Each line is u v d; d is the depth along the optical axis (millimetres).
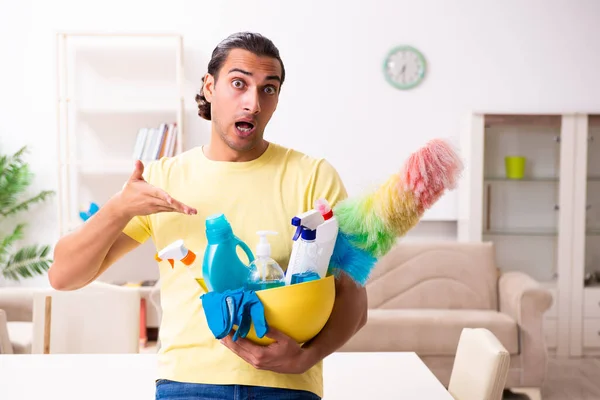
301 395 990
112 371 1474
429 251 3711
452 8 4359
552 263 4184
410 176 854
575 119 4090
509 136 4141
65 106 4086
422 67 4352
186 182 1075
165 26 4301
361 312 1022
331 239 889
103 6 4273
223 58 989
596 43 4406
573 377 3652
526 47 4398
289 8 4328
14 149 4305
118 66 4301
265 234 905
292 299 845
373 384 1409
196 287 1017
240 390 963
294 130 4383
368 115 4383
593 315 4109
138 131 4320
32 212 4324
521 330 3236
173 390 990
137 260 4352
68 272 1006
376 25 4352
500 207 4172
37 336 1981
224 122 999
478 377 1352
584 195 4102
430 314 3393
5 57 4273
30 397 1297
